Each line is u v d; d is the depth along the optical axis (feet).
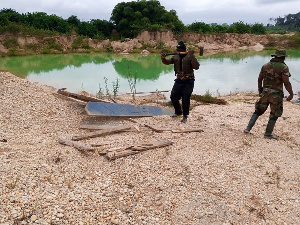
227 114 32.30
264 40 161.99
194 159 18.66
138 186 15.66
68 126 25.04
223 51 140.05
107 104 29.99
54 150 18.95
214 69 79.97
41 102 29.43
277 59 21.97
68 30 149.59
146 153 19.35
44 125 24.68
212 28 180.55
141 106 31.48
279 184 16.37
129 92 51.65
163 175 16.76
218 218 13.50
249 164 18.51
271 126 22.89
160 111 30.96
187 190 15.46
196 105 38.06
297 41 154.51
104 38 151.23
